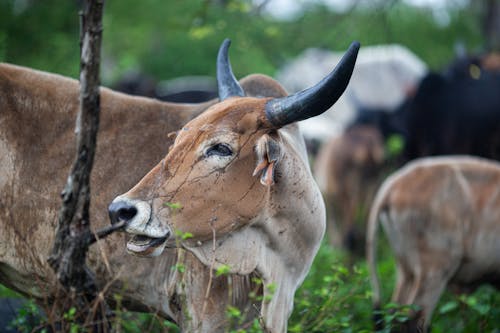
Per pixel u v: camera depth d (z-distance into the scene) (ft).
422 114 76.43
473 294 49.42
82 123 29.45
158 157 34.32
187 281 31.76
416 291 47.32
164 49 123.85
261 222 30.63
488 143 75.92
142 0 108.27
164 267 32.94
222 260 30.35
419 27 105.09
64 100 34.45
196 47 123.13
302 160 32.53
